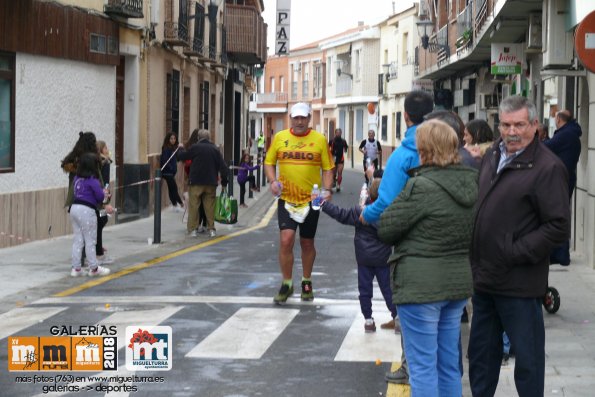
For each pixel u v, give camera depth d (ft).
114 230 80.38
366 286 39.09
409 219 24.79
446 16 152.25
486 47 107.04
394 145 239.91
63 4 73.10
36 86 69.26
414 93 30.60
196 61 129.70
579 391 30.19
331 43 299.99
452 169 25.05
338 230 82.33
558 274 55.16
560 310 43.73
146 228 82.64
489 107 122.42
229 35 166.81
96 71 81.51
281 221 45.19
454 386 25.90
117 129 92.32
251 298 46.68
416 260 24.88
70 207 53.36
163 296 46.83
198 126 134.82
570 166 48.26
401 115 231.50
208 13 132.87
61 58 73.46
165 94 107.96
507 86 112.16
